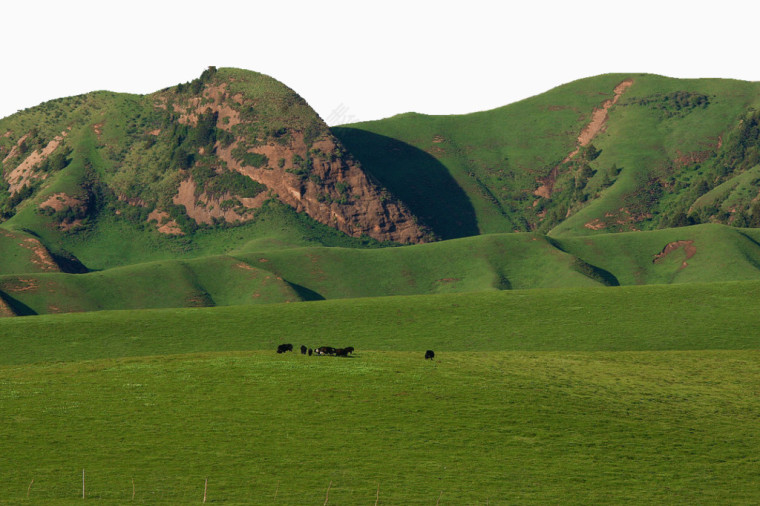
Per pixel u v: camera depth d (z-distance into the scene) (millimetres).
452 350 128625
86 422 68312
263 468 59656
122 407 72125
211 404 73062
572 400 78062
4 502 51281
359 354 94812
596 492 57406
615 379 88312
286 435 66375
